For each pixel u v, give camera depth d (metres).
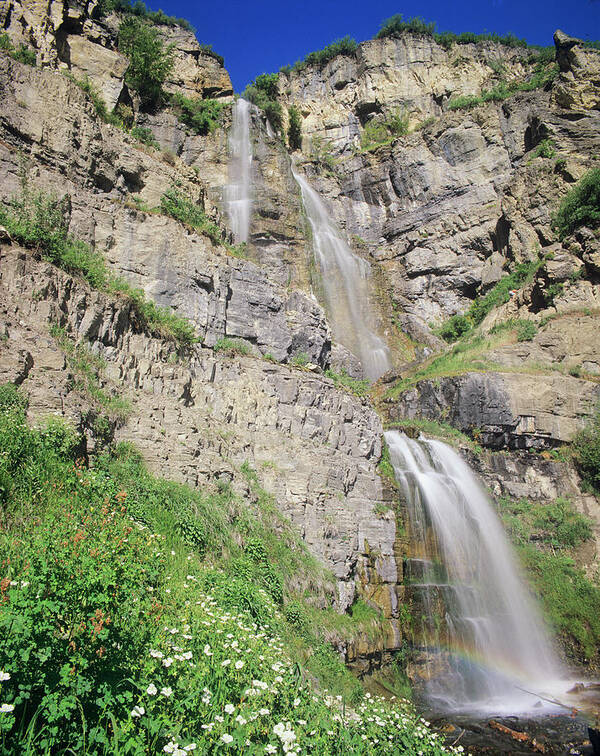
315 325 23.27
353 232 48.97
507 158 44.78
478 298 41.69
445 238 44.72
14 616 4.29
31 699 4.34
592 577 21.94
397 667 15.42
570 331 30.28
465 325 39.81
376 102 56.34
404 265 45.66
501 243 41.47
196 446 14.17
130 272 17.81
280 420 17.78
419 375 32.66
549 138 40.78
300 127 54.41
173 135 37.72
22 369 11.08
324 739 6.09
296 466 16.48
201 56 47.06
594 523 23.62
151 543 8.98
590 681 18.38
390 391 31.50
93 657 4.71
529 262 37.12
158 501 11.40
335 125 56.53
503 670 18.03
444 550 20.38
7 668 4.09
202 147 38.69
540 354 30.25
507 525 23.45
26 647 4.24
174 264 18.75
